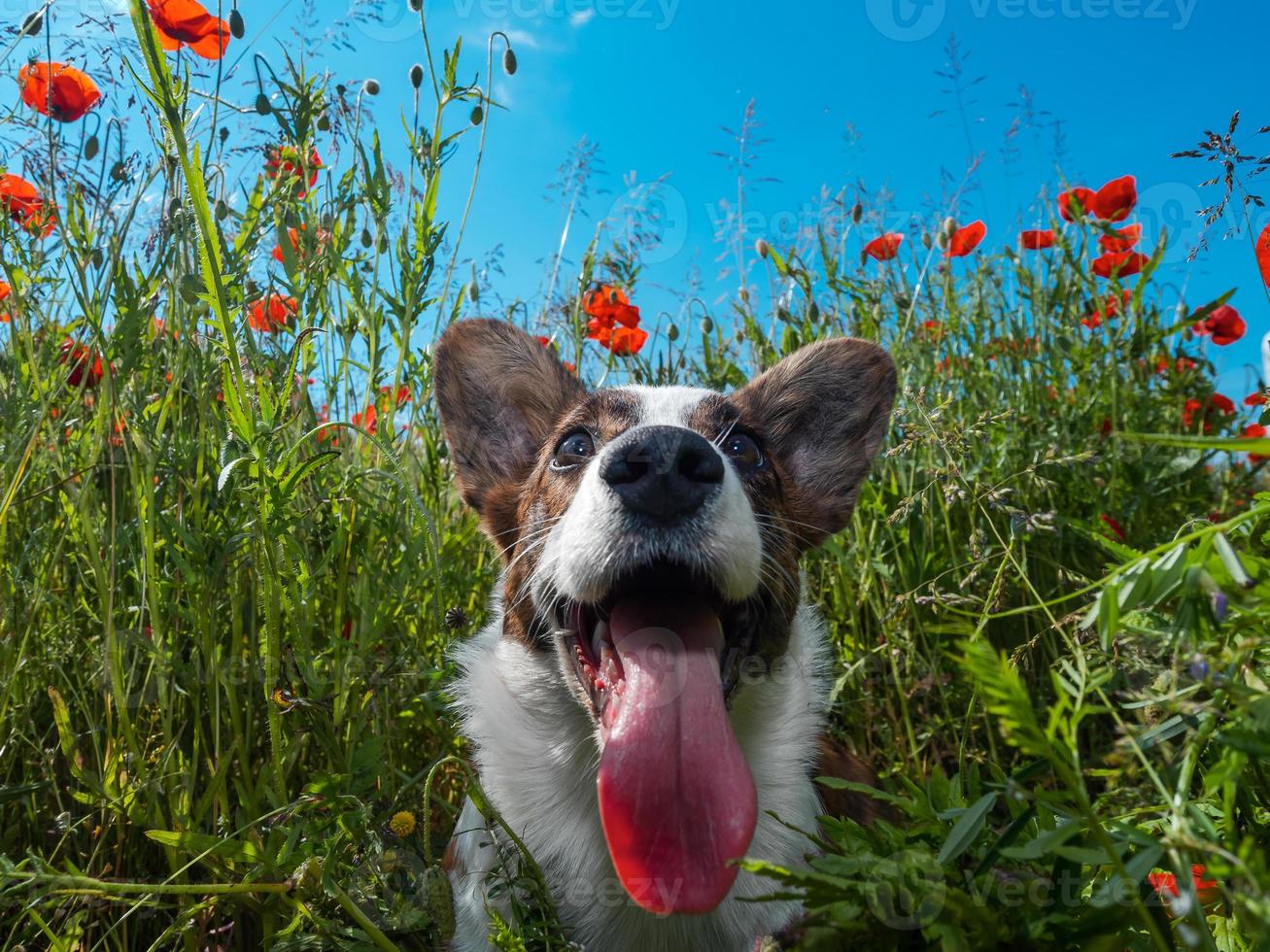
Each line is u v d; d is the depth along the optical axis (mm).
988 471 497
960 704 454
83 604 374
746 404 442
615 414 385
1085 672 192
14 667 346
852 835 221
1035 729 167
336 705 335
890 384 428
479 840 340
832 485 434
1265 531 230
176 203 359
